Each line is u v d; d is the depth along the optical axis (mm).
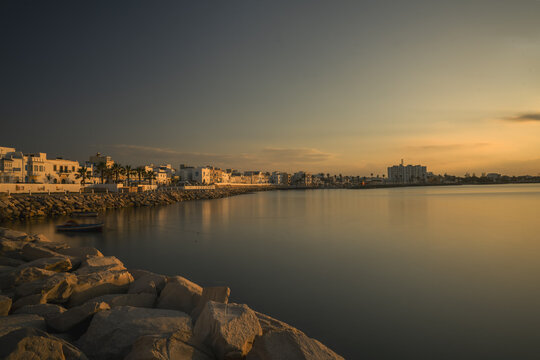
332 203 93875
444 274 20875
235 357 6000
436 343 12062
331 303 15789
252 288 17953
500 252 27594
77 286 9742
